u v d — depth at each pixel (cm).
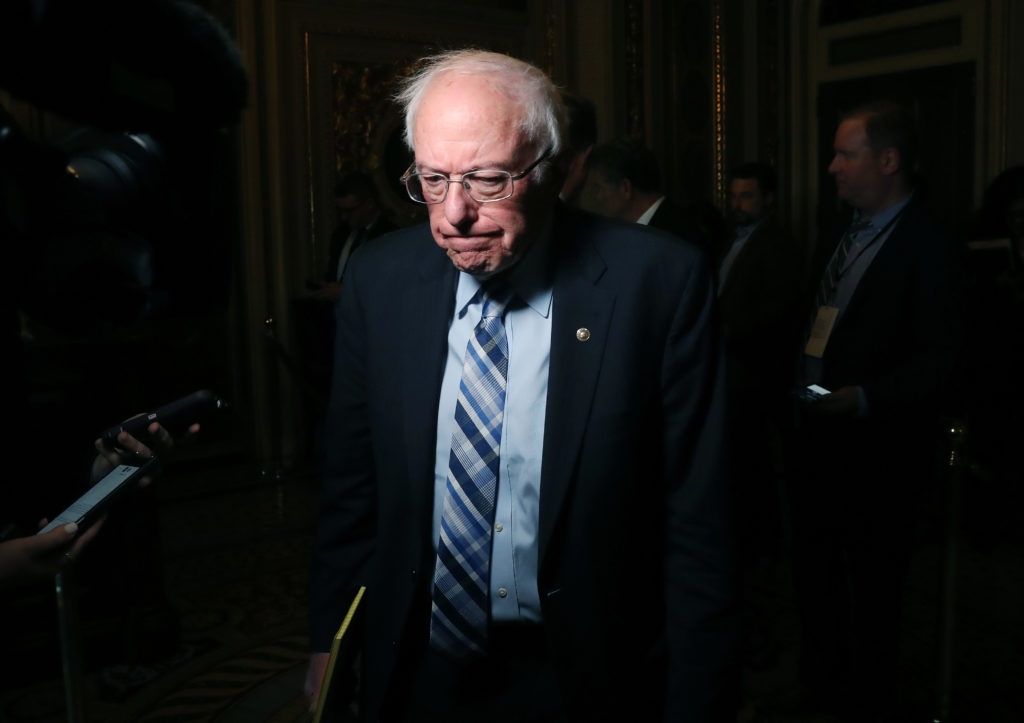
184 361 570
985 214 398
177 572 406
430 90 121
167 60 49
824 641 262
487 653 136
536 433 132
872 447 236
